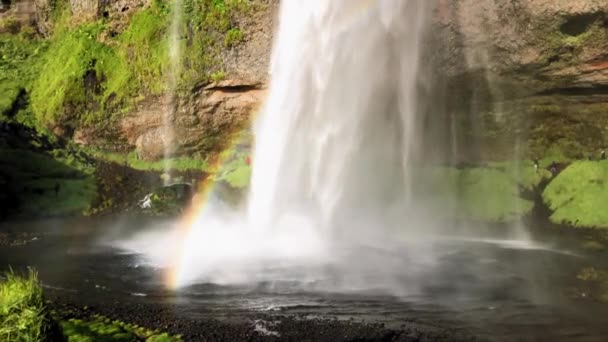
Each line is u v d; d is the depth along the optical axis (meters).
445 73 19.45
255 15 22.23
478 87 19.66
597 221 17.47
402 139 21.62
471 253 15.30
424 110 21.00
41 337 8.49
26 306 8.67
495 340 9.30
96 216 21.39
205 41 23.45
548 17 17.14
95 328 9.59
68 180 24.05
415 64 19.81
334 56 20.91
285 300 11.34
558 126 20.16
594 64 17.58
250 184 22.70
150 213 21.75
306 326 9.81
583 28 17.03
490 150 21.48
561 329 9.77
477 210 19.52
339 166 21.42
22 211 21.23
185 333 9.52
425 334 9.52
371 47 20.25
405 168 21.77
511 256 14.95
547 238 17.00
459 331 9.68
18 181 22.89
